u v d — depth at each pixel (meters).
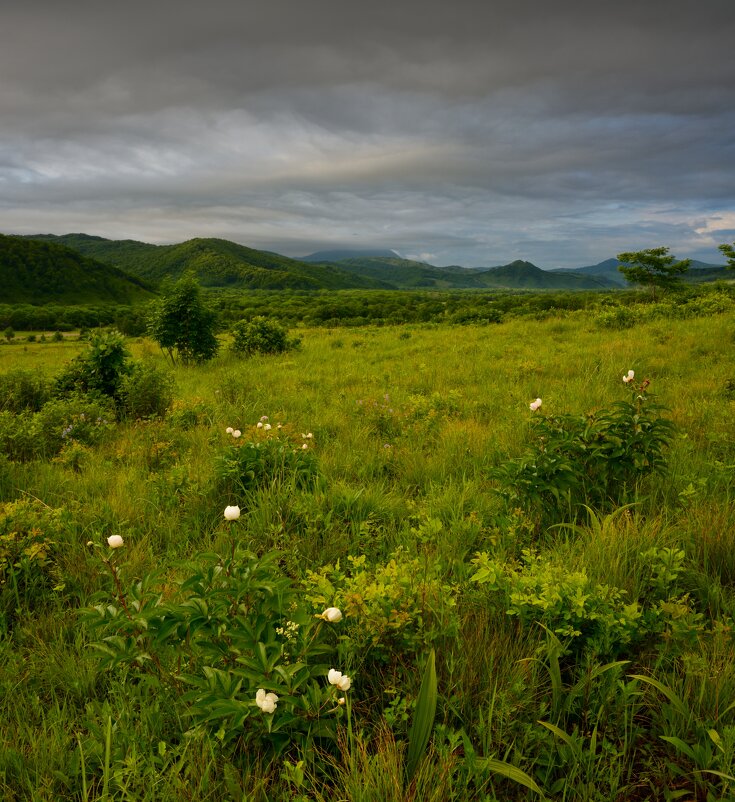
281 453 4.91
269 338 17.89
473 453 5.43
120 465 5.91
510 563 3.09
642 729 2.00
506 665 2.24
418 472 5.12
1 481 5.21
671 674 2.20
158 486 4.85
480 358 12.59
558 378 9.45
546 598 2.45
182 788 1.78
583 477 4.00
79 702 2.42
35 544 3.38
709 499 3.84
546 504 3.88
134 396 8.81
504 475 4.01
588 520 3.74
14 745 2.09
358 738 1.87
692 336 12.27
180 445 6.66
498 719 1.97
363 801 1.68
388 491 4.79
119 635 2.15
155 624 2.04
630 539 3.17
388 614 2.34
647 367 9.48
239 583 2.09
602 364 9.87
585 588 2.59
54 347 58.88
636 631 2.37
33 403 9.51
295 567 3.37
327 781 1.92
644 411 4.00
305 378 11.62
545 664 2.27
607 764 1.85
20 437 6.48
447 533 3.64
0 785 1.92
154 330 16.09
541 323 20.30
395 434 6.72
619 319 16.98
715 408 6.24
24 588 3.32
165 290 16.11
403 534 3.70
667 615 2.46
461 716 2.04
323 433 6.60
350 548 3.59
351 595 2.34
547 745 1.94
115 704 2.26
